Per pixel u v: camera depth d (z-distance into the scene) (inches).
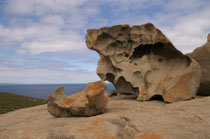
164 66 410.6
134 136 174.4
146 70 422.0
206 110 226.8
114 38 463.8
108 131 190.9
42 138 188.5
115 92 630.5
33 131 209.6
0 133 213.6
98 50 474.3
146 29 415.5
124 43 460.1
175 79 363.9
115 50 470.9
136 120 211.9
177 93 355.3
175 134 166.7
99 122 216.2
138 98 413.4
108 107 349.4
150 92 406.3
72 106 280.7
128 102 402.0
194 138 156.3
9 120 362.0
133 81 433.7
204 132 165.2
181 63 383.6
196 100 301.0
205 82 444.1
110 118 233.0
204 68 450.6
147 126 189.8
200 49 461.4
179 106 278.5
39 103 1108.5
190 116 211.8
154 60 424.8
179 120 202.2
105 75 478.9
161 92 386.9
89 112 277.9
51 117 321.7
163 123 196.1
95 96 261.3
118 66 454.6
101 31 463.5
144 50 449.1
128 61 451.2
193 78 352.8
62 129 199.9
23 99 1261.1
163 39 377.4
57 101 299.7
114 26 451.2
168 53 404.8
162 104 356.8
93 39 474.3
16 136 197.2
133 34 436.8
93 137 174.9
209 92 453.1
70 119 265.6
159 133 171.3
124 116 233.9
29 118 361.4
